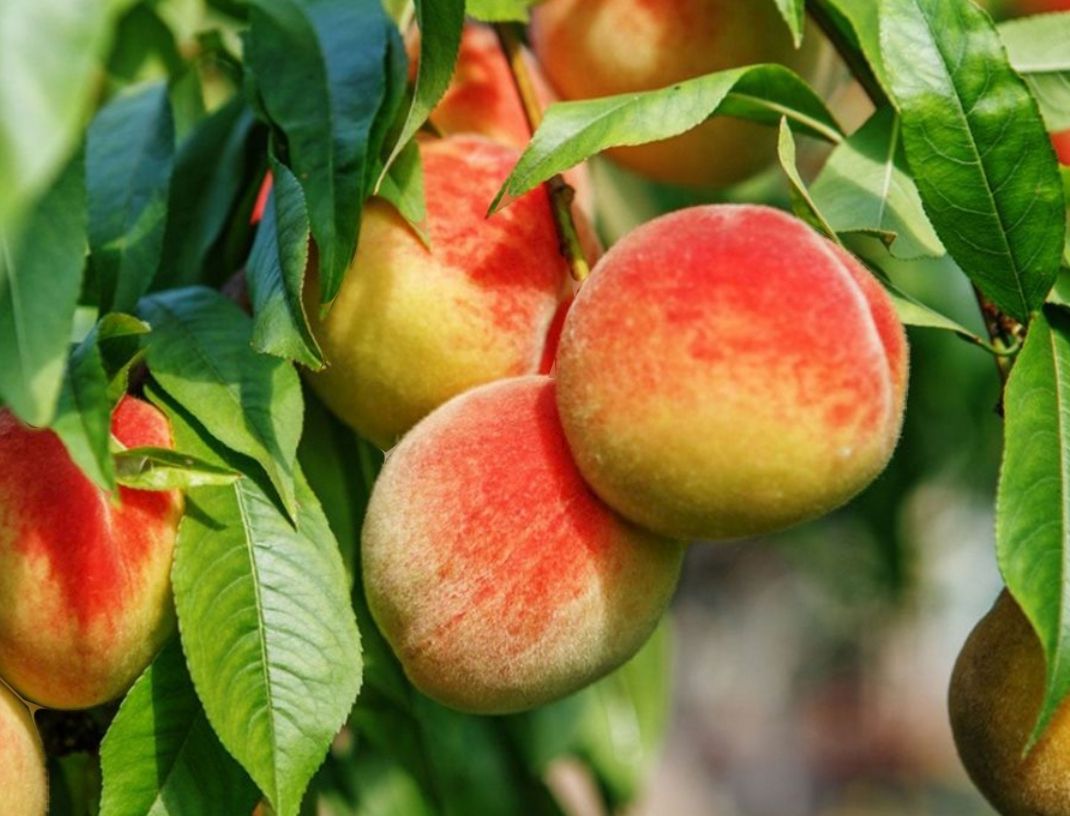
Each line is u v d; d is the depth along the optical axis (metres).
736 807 2.26
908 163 0.60
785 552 1.09
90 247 0.64
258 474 0.59
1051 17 0.66
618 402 0.56
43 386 0.51
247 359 0.60
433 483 0.59
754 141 0.70
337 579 0.58
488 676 0.58
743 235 0.57
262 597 0.58
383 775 0.73
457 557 0.58
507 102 0.69
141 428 0.58
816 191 0.63
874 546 0.98
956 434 0.90
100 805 0.58
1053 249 0.59
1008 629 0.61
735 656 1.99
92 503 0.57
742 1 0.67
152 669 0.58
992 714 0.60
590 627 0.58
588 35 0.68
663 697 0.80
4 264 0.51
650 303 0.56
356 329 0.62
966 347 0.87
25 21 0.44
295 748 0.57
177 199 0.69
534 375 0.61
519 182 0.59
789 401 0.55
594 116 0.60
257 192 0.68
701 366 0.55
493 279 0.62
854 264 0.58
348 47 0.63
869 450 0.56
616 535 0.58
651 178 0.72
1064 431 0.58
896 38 0.59
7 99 0.44
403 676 0.70
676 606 1.70
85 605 0.57
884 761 2.29
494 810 0.75
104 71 0.72
